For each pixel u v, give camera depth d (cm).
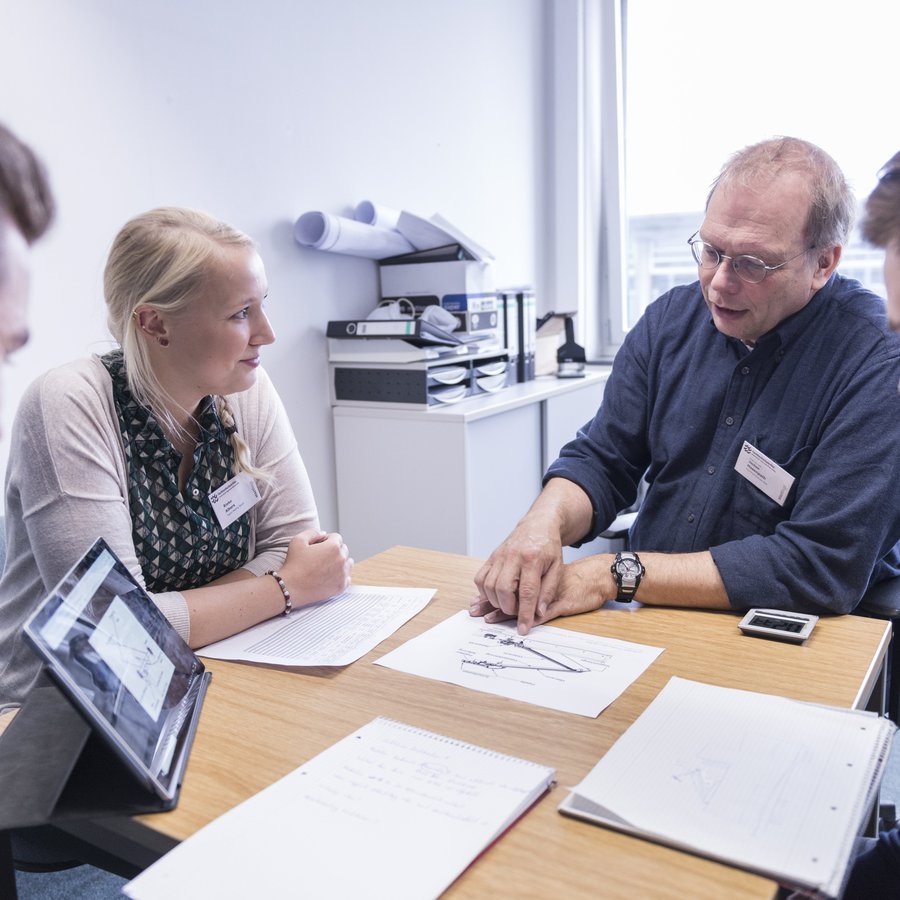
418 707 94
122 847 75
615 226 382
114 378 124
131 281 118
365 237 256
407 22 280
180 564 129
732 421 149
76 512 113
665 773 76
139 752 77
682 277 379
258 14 228
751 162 135
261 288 123
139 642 90
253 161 231
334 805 74
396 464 258
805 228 131
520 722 90
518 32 340
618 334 394
